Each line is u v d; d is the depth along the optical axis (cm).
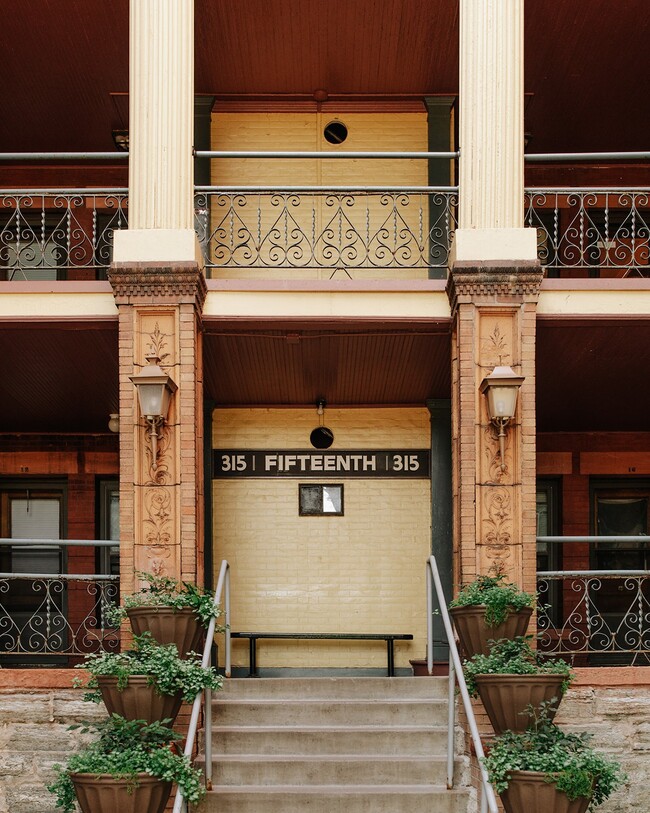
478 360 877
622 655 1212
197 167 1146
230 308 923
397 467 1178
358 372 1073
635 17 1011
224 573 877
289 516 1171
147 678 734
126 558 857
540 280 878
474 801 777
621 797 852
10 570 1236
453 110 1190
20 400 1121
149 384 841
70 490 1237
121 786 681
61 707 863
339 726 861
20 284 909
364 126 1186
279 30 1049
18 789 853
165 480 864
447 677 898
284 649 1150
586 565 1232
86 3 990
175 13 910
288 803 776
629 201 1224
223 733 833
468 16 919
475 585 822
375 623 1154
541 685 744
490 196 901
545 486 1254
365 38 1064
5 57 1073
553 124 1209
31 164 1242
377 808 778
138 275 873
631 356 997
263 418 1184
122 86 1123
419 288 927
